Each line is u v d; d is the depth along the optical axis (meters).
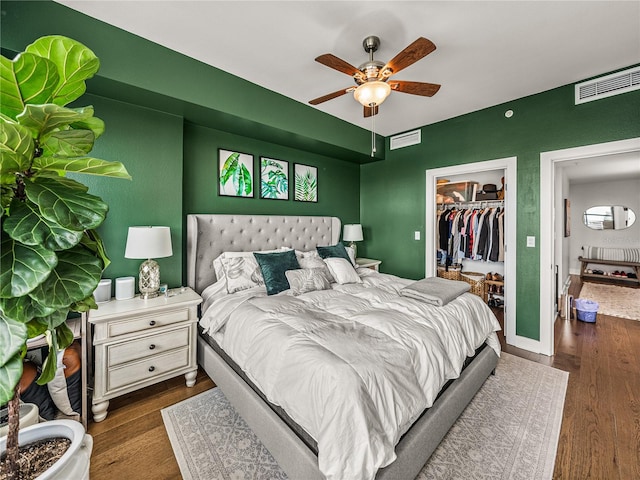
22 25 1.57
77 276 0.80
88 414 1.85
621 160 3.76
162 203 2.41
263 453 1.57
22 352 0.77
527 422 1.78
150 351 1.97
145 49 1.98
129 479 1.41
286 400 1.30
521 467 1.45
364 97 1.90
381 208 4.29
